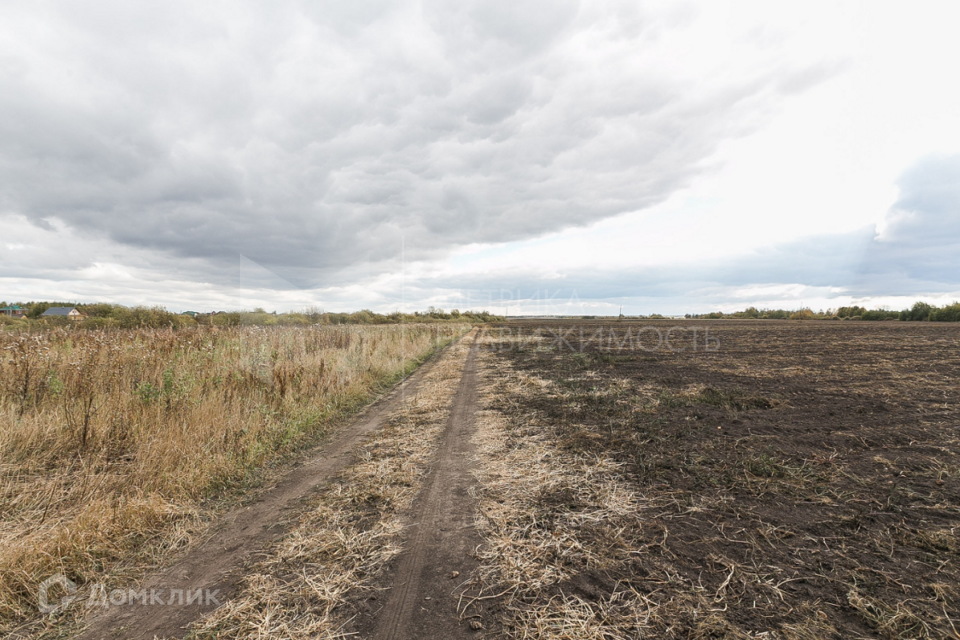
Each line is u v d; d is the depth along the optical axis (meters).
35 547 2.95
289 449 5.66
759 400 7.35
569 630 2.27
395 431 6.51
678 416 6.61
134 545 3.30
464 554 3.09
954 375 9.54
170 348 8.77
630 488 4.09
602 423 6.41
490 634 2.27
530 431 6.20
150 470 4.28
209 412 5.85
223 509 3.98
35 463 4.42
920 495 3.67
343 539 3.34
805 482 4.04
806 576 2.64
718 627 2.24
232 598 2.65
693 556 2.92
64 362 6.93
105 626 2.44
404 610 2.50
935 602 2.35
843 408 6.74
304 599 2.63
